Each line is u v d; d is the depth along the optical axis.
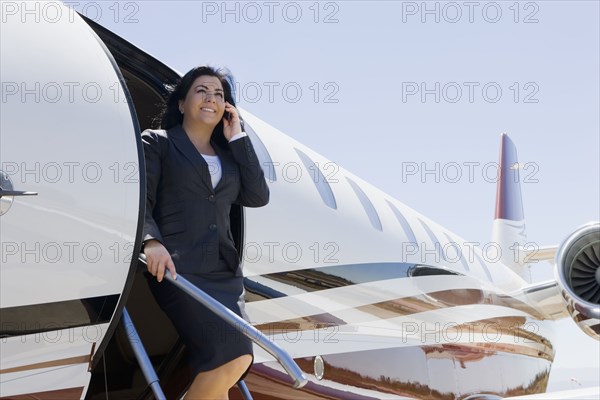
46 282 3.59
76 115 3.77
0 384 3.64
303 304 7.03
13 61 3.71
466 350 9.15
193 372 3.94
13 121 3.59
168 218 4.05
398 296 8.16
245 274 6.55
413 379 8.23
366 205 8.31
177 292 3.94
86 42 4.06
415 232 8.96
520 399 5.28
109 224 3.75
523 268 15.02
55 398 3.84
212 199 4.10
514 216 15.21
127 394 4.75
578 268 8.53
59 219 3.62
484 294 9.65
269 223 6.81
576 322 8.28
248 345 3.94
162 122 4.36
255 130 7.31
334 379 7.28
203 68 4.31
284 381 6.73
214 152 4.28
